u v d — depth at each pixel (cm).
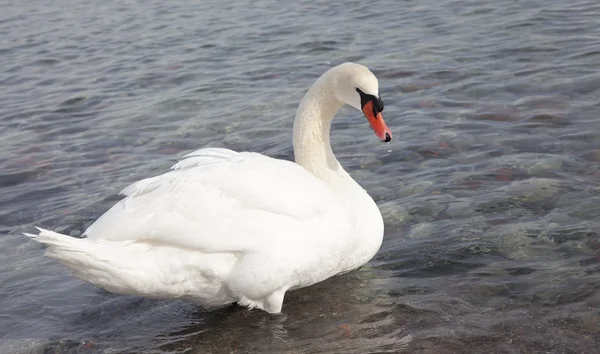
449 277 881
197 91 1603
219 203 808
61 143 1393
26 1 2573
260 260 804
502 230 962
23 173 1269
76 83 1734
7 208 1148
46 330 847
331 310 845
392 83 1529
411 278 889
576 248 905
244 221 807
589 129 1220
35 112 1569
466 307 820
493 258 906
